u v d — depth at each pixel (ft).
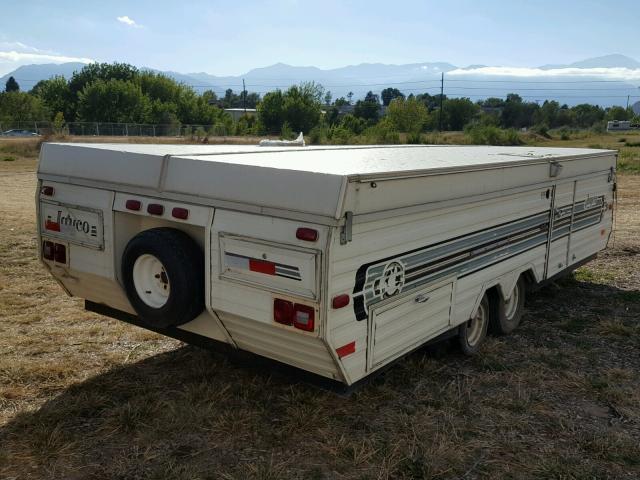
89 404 13.58
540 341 18.16
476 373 15.71
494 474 11.42
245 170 11.23
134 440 12.25
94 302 15.67
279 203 10.73
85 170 14.02
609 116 363.35
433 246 13.01
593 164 21.62
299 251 10.48
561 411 13.87
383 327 11.86
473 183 14.08
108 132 176.14
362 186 10.52
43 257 15.31
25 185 59.62
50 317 19.58
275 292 10.93
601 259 28.60
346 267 10.59
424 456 11.86
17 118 204.03
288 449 12.07
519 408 13.91
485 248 15.21
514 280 17.20
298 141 22.49
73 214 14.34
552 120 344.49
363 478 11.19
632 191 54.54
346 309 10.78
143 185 12.87
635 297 22.70
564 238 20.21
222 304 11.81
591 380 15.42
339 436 12.57
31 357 16.28
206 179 11.83
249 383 14.71
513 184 16.07
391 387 14.76
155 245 12.43
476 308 15.34
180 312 12.44
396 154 16.98
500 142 165.89
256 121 235.81
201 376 15.16
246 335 12.10
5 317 19.44
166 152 13.80
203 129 192.85
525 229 17.26
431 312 13.39
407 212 11.84
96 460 11.55
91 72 277.23
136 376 15.21
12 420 12.94
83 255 14.35
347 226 10.33
